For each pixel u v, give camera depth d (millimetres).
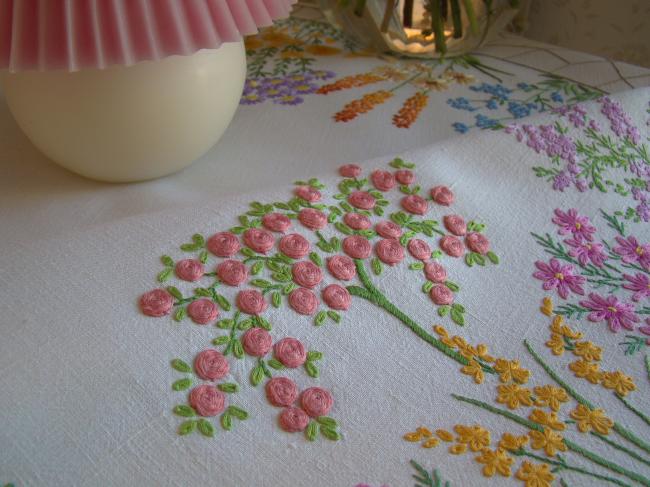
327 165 322
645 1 489
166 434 179
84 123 249
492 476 181
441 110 382
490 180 275
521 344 221
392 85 410
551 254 253
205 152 302
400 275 232
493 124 366
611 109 310
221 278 219
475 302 232
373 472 178
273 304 215
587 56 456
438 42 434
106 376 186
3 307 199
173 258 222
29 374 184
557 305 235
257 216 242
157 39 217
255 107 376
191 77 250
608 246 261
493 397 203
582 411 201
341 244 238
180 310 207
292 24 503
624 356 221
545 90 408
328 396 195
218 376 194
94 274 212
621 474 185
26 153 313
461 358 212
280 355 202
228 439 181
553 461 186
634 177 292
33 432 174
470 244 249
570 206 273
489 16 447
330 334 211
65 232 230
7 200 280
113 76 235
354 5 437
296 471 177
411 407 196
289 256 230
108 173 279
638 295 243
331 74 422
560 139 294
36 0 203
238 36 235
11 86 251
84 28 207
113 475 169
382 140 347
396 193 263
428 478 178
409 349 213
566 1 520
